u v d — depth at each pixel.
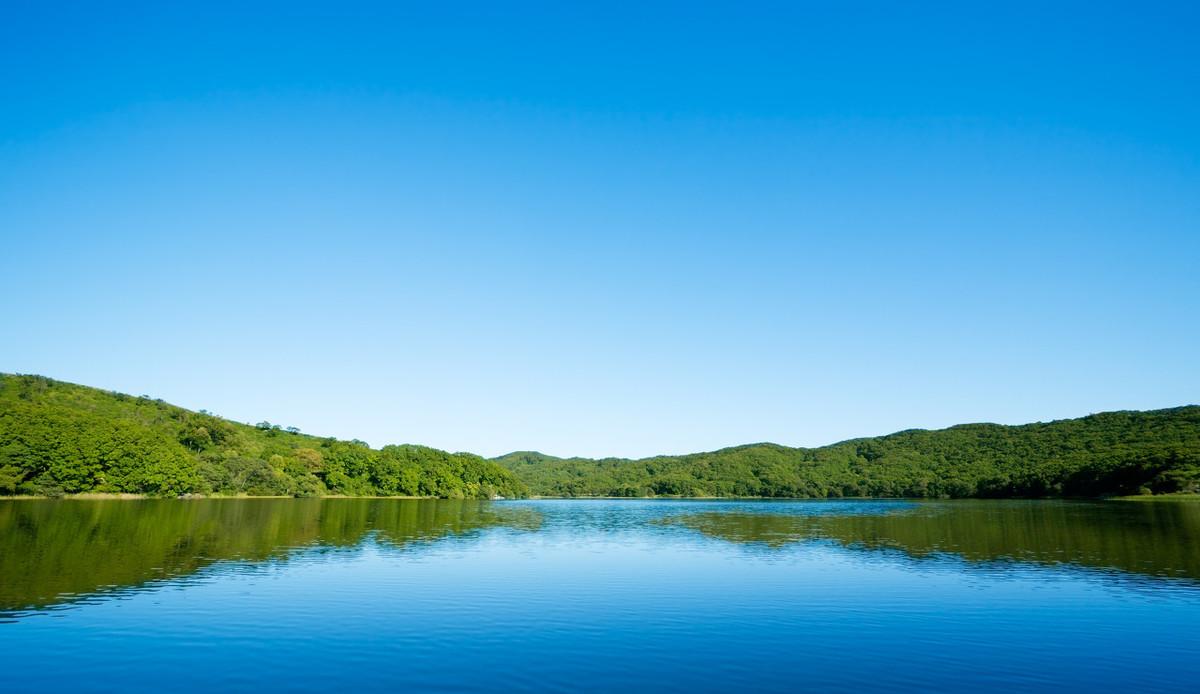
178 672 23.08
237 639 27.12
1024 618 32.09
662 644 27.27
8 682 21.97
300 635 27.88
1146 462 169.88
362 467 199.25
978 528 82.06
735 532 81.25
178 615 30.83
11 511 88.25
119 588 36.66
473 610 33.09
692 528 88.75
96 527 68.62
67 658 24.41
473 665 24.27
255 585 38.50
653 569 47.56
